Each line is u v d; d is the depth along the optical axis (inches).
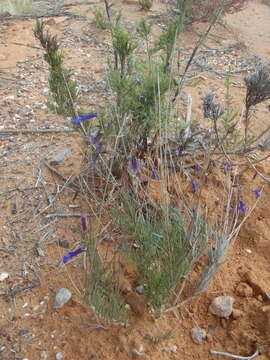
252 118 23.1
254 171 18.4
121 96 15.5
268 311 12.9
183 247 12.7
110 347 12.3
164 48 17.2
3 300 13.6
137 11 37.7
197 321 13.1
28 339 12.5
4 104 24.3
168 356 12.2
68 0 41.5
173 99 16.7
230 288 13.9
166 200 13.8
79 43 32.0
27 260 14.8
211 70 28.8
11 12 37.4
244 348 12.4
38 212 16.7
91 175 17.8
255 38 34.9
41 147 20.4
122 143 16.6
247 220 16.1
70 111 17.2
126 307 13.1
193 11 32.8
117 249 14.6
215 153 18.6
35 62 29.4
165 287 12.3
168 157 18.0
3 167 19.1
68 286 13.9
